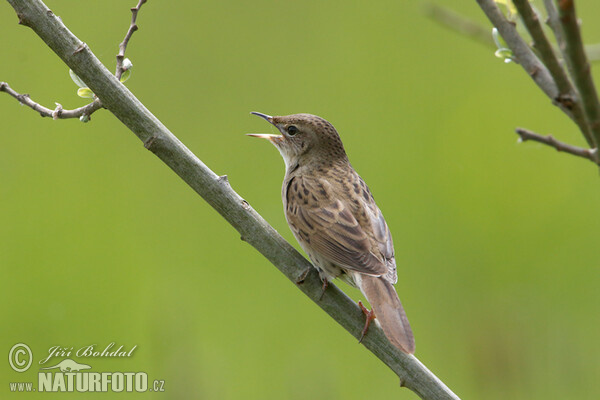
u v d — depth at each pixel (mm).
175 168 8773
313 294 9031
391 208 17219
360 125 18016
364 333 8891
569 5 5789
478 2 8656
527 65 8398
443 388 8461
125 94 8609
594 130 6441
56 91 17375
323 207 10977
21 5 8391
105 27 17797
